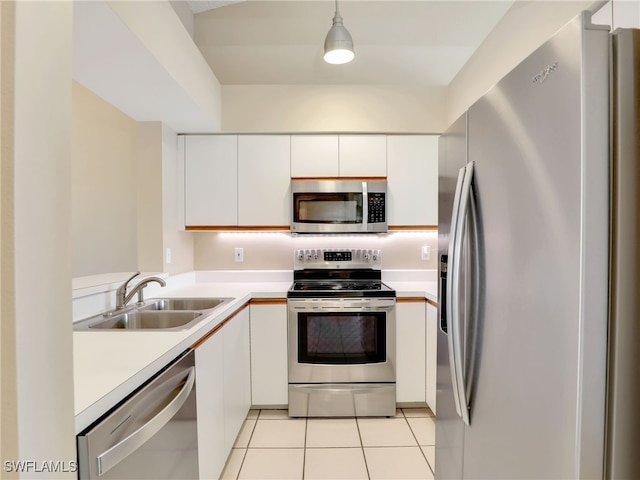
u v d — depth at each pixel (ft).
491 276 3.20
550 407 2.47
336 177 8.58
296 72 9.30
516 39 5.79
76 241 9.08
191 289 8.24
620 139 2.20
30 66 1.65
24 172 1.63
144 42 4.57
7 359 1.59
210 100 7.65
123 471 2.68
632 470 2.23
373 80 9.31
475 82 7.19
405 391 7.86
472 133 3.58
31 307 1.66
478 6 8.80
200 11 9.05
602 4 2.18
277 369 7.87
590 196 2.20
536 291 2.60
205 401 4.72
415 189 8.66
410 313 7.84
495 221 3.14
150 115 7.40
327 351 7.73
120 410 2.69
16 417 1.60
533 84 2.63
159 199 7.84
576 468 2.24
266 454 6.38
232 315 6.27
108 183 9.11
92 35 4.29
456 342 3.45
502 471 3.03
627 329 2.22
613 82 2.21
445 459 4.42
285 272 9.55
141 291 6.31
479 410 3.39
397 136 8.64
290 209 8.55
